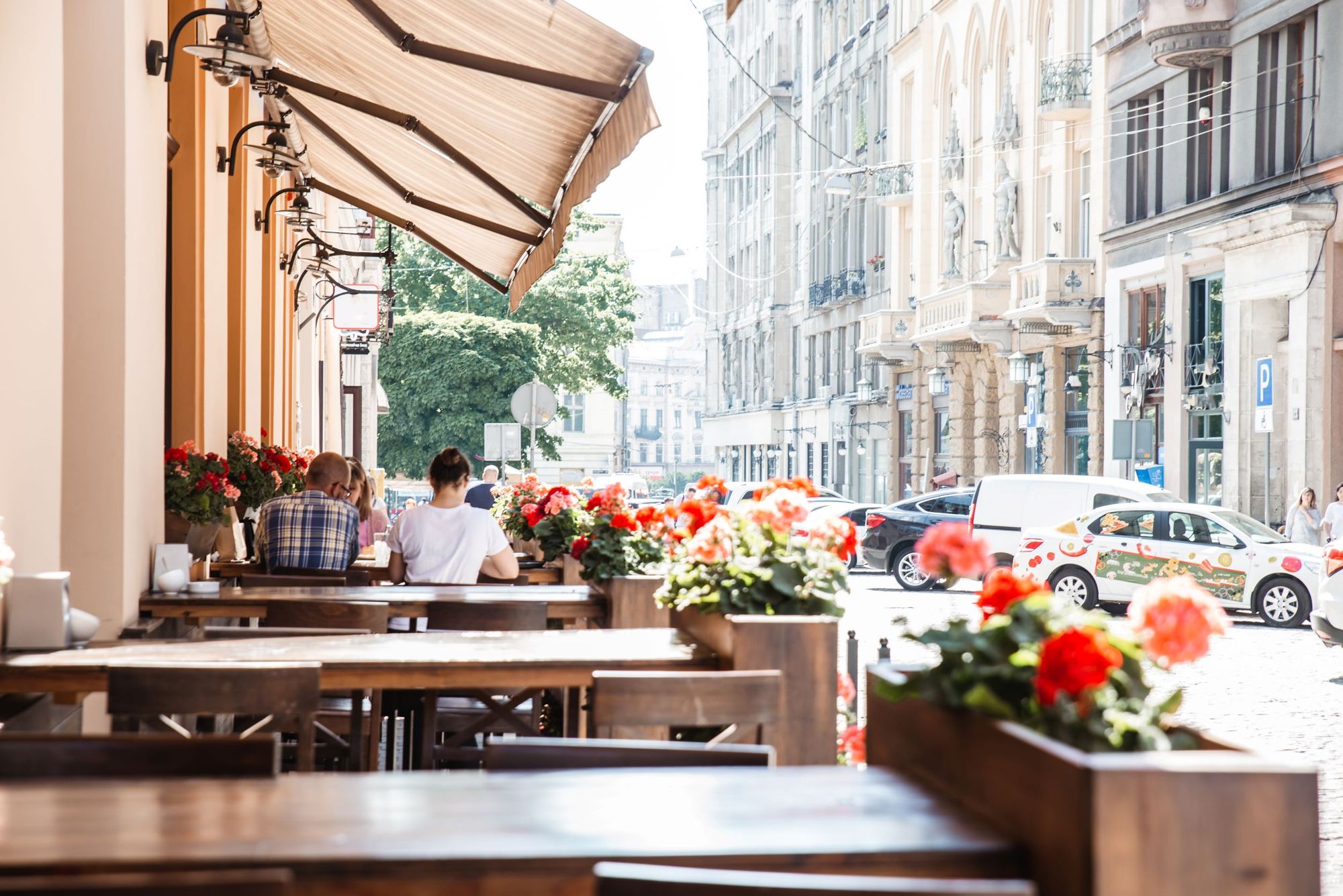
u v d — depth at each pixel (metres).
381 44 8.79
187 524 8.84
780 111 63.81
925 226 43.41
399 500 47.97
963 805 2.99
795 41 63.62
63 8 6.94
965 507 24.92
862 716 7.68
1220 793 2.49
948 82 42.16
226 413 11.57
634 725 4.12
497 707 6.16
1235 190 26.45
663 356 141.38
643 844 2.68
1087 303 31.94
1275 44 25.94
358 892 2.57
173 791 3.09
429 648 5.40
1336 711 11.19
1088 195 33.38
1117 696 2.86
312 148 13.78
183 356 10.02
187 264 10.02
